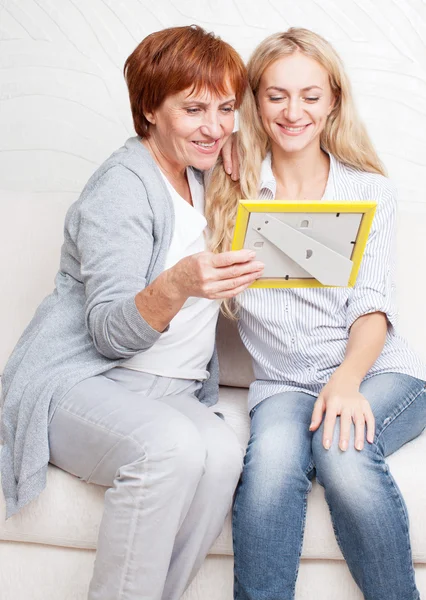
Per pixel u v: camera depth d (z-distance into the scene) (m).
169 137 1.33
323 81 1.40
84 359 1.29
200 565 1.21
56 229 1.68
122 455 1.15
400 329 1.60
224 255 1.10
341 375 1.30
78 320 1.33
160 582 1.12
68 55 1.98
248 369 1.64
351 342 1.38
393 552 1.16
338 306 1.43
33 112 2.01
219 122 1.32
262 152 1.50
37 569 1.29
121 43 1.96
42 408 1.23
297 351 1.42
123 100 1.97
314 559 1.27
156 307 1.15
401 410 1.32
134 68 1.32
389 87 1.88
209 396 1.52
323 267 1.18
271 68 1.39
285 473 1.20
